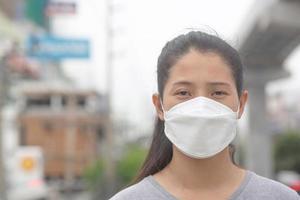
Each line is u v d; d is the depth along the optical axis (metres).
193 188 2.59
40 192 32.16
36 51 23.98
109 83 34.94
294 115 80.62
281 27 26.25
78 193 51.56
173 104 2.60
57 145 52.47
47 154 52.09
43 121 51.66
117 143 51.66
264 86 38.03
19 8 47.00
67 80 54.97
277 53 34.66
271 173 37.72
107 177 35.34
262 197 2.55
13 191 31.11
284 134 54.44
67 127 52.16
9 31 44.38
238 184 2.60
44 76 53.78
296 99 82.81
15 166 32.44
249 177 2.62
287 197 2.58
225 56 2.60
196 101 2.54
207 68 2.57
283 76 37.50
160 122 2.89
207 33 2.74
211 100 2.55
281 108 81.50
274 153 52.50
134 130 53.06
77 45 23.97
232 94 2.60
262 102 38.12
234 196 2.55
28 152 32.91
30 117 51.41
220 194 2.57
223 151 2.61
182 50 2.61
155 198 2.57
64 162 52.31
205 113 2.51
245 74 2.94
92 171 41.69
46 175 52.03
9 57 30.39
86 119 52.06
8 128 49.16
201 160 2.58
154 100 2.79
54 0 28.05
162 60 2.67
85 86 52.75
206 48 2.60
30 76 48.97
